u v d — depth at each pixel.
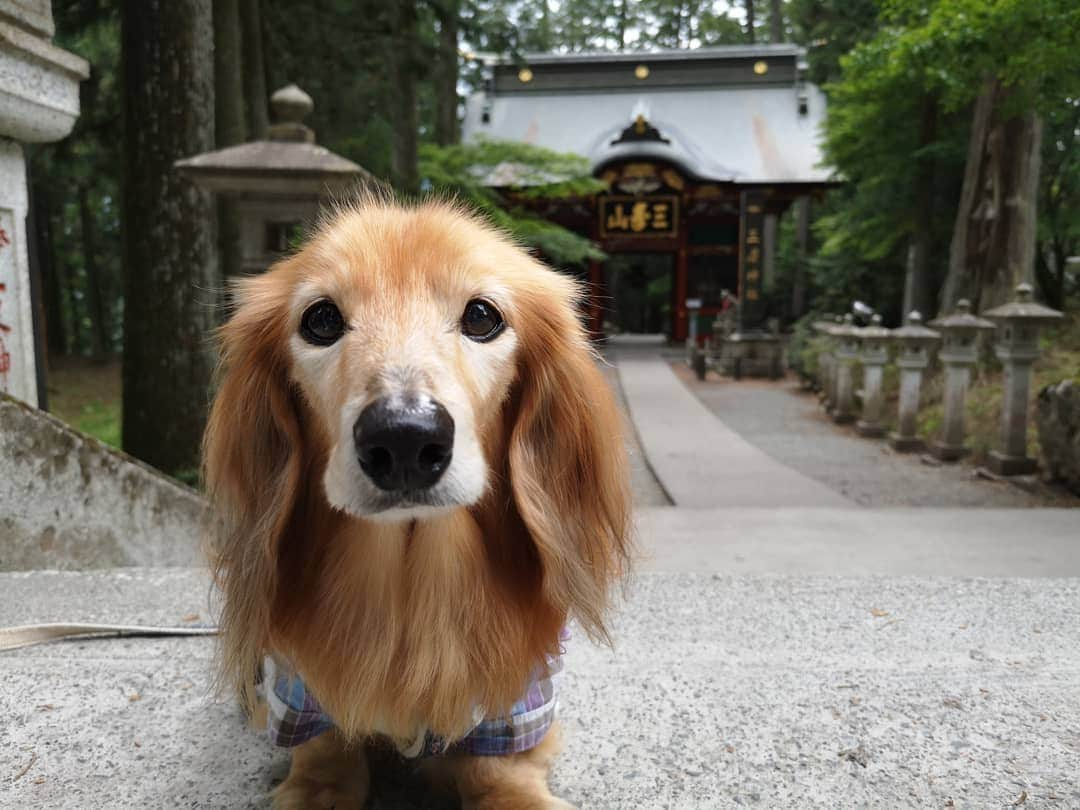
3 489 2.83
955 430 8.02
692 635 2.28
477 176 13.06
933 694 1.87
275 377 1.30
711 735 1.69
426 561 1.28
